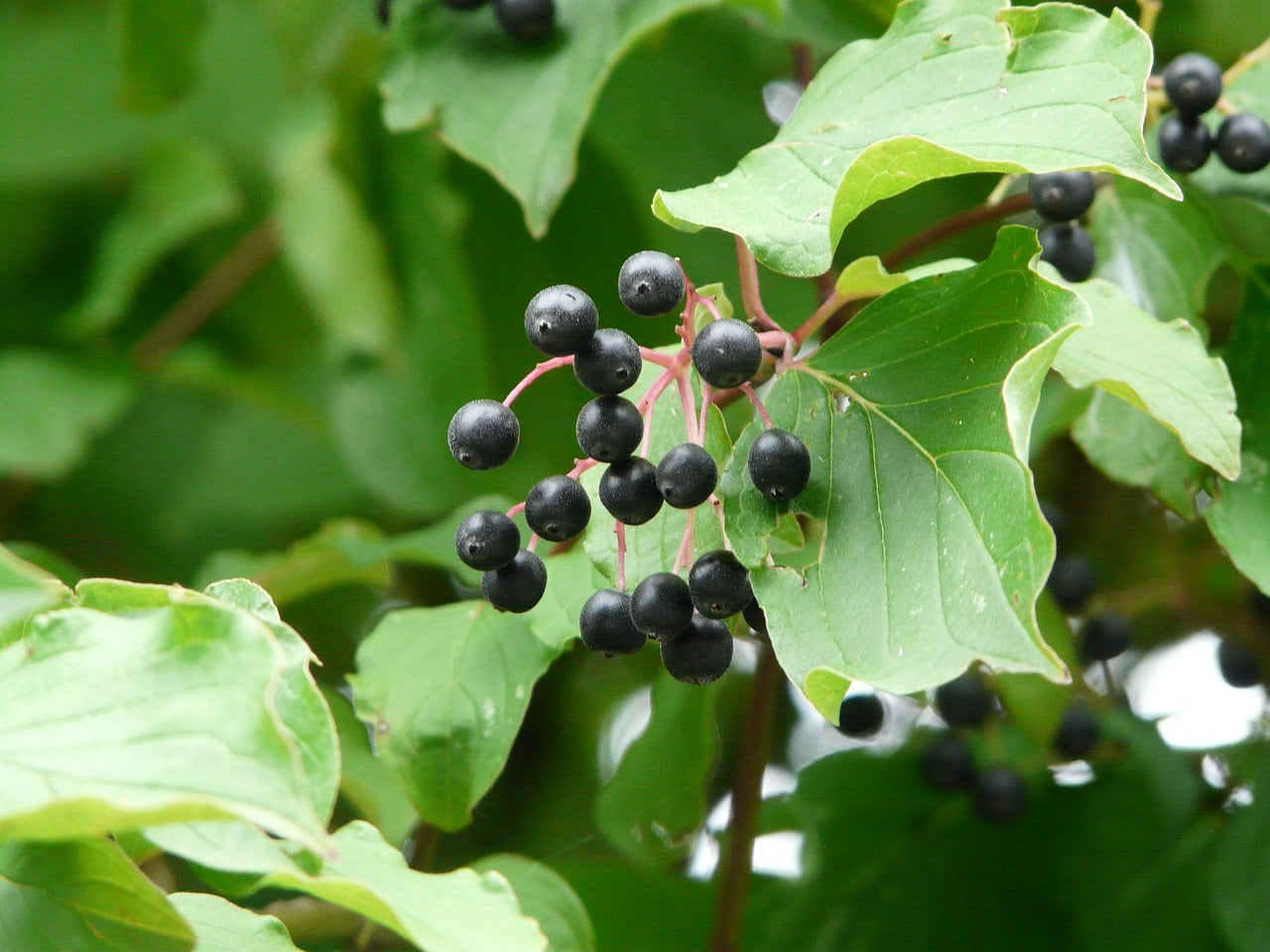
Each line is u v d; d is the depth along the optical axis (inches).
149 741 17.5
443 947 18.0
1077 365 19.4
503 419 18.9
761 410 18.8
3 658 17.8
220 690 17.6
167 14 23.8
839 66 19.3
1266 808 22.0
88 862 18.1
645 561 19.3
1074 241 21.0
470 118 21.8
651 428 19.3
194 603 17.8
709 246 24.0
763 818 23.2
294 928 22.0
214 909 18.9
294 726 18.0
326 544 22.4
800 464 18.6
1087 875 23.1
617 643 19.0
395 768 20.8
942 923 23.1
